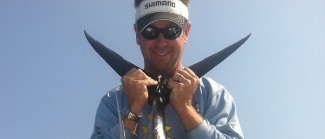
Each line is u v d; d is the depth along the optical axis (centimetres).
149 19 111
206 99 119
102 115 120
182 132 113
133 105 107
